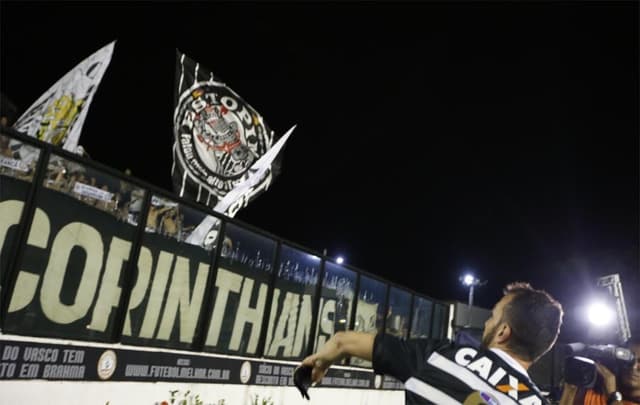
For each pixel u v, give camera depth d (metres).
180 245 5.90
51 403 4.62
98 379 5.00
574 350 3.57
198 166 6.39
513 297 2.18
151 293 5.58
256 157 7.08
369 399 8.74
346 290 8.41
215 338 6.29
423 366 2.09
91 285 5.02
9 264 4.40
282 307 7.24
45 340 4.60
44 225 4.66
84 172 4.99
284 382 7.17
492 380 2.01
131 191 5.40
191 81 6.41
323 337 7.91
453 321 11.22
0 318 4.32
